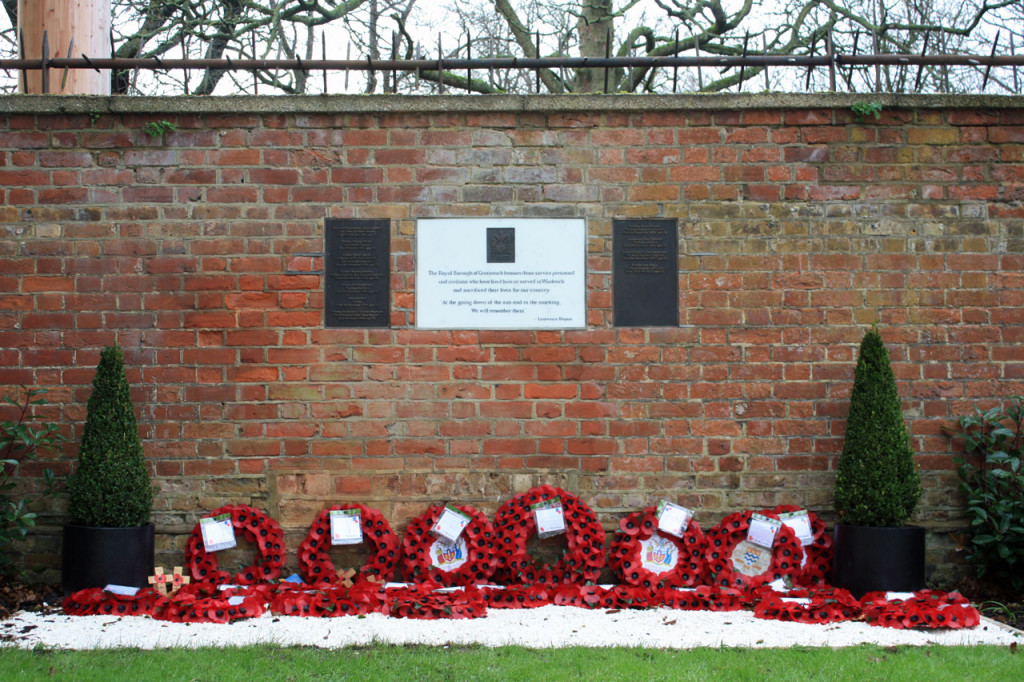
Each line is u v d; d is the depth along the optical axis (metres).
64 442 5.87
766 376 5.94
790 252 5.98
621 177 5.99
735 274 5.97
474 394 5.92
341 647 4.49
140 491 5.56
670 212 5.98
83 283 5.90
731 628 4.90
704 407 5.93
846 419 5.92
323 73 6.10
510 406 5.92
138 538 5.50
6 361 5.87
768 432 5.93
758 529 5.78
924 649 4.50
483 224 5.97
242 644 4.55
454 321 5.94
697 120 6.01
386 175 5.97
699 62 6.08
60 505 5.84
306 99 5.95
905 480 5.52
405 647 4.50
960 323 5.99
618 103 5.99
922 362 5.97
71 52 6.65
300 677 4.00
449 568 5.80
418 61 6.13
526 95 5.97
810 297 5.97
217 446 5.88
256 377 5.90
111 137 5.94
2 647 4.47
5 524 5.64
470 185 5.98
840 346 5.96
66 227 5.91
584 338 5.94
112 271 5.91
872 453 5.50
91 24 7.09
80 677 3.97
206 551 5.74
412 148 5.98
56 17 6.98
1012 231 6.02
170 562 5.85
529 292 5.96
